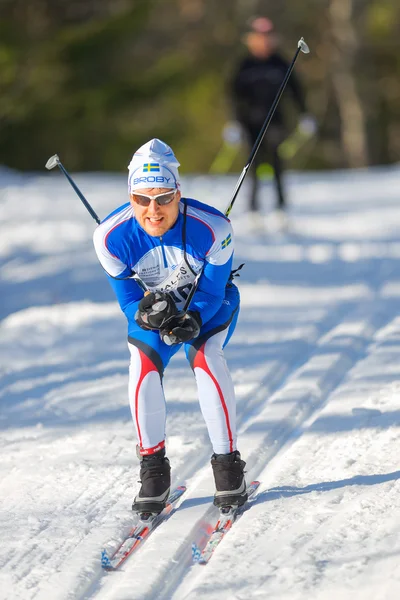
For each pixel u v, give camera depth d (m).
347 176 42.28
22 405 13.52
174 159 8.89
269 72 26.02
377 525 8.74
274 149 26.67
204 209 9.23
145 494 9.34
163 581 8.23
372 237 25.97
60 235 28.62
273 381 13.79
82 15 81.25
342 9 72.00
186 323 9.06
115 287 9.59
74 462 11.12
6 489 10.47
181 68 73.62
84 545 8.95
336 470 10.21
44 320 18.67
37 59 72.31
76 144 72.88
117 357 15.68
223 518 9.26
